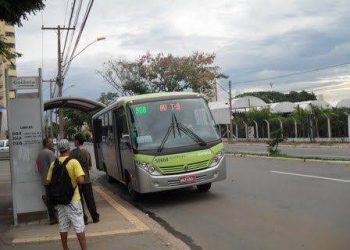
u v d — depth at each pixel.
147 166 12.37
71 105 22.03
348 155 24.80
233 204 11.88
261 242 8.19
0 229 10.20
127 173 14.09
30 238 8.95
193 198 13.31
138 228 9.39
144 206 12.87
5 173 26.16
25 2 10.27
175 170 12.43
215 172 12.78
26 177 10.55
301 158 21.67
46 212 10.59
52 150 10.45
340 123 39.03
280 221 9.59
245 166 20.88
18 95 10.55
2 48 11.16
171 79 54.16
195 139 12.73
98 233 9.05
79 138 10.36
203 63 54.75
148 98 13.30
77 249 8.11
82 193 10.32
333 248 7.51
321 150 30.16
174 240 8.63
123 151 14.01
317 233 8.45
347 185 13.40
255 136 49.69
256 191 13.52
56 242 8.66
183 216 11.09
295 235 8.45
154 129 12.76
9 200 14.91
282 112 56.88
